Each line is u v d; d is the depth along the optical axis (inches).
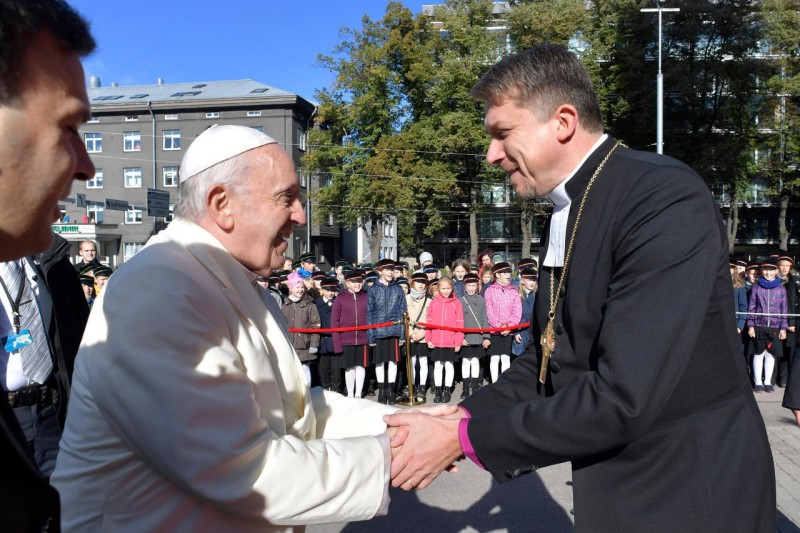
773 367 319.0
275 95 1364.4
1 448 32.8
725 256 58.9
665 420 56.7
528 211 1183.6
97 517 54.2
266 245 62.9
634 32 1037.8
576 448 54.9
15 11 30.4
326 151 1181.1
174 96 1476.4
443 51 1167.6
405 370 345.1
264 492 52.1
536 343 74.2
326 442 59.0
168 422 49.8
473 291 330.3
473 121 1088.8
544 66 62.3
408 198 1072.2
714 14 986.1
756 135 1116.5
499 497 171.6
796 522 149.9
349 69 1154.7
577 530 61.2
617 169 61.5
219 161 61.1
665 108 1032.8
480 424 60.2
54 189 33.4
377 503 58.6
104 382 51.4
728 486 55.8
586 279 61.0
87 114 34.7
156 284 53.4
